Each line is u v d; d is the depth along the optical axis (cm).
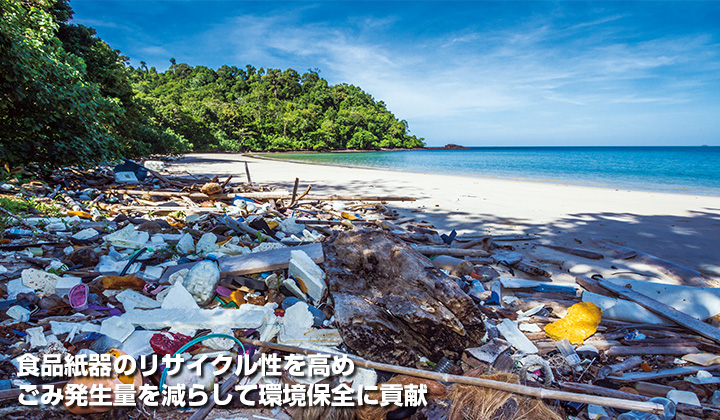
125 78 2270
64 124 1190
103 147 1313
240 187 1474
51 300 399
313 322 393
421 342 380
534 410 277
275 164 3691
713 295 491
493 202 1390
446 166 4478
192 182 1441
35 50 1076
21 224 658
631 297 505
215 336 344
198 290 433
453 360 373
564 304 498
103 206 945
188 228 757
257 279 484
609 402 264
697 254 762
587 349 399
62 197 975
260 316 380
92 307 411
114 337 347
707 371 362
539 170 3788
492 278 599
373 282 454
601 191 1778
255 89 17588
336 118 14950
